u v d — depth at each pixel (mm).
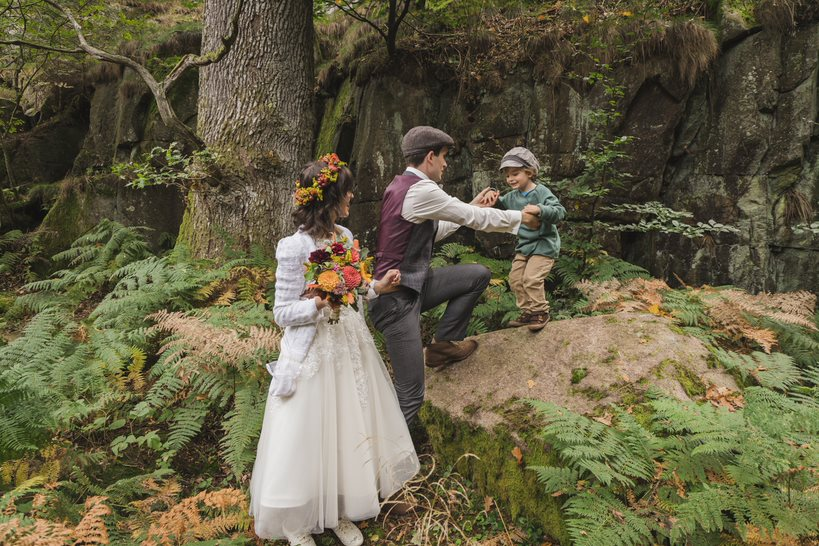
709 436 1917
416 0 5324
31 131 7805
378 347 3648
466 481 2527
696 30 3949
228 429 2621
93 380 3031
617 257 4258
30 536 1660
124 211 6602
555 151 4453
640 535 1871
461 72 4840
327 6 5828
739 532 1767
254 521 2217
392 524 2359
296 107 4578
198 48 6867
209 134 4508
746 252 3998
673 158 4227
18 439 2254
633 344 2609
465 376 2764
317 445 2078
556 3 4758
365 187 5219
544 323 2830
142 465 2770
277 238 4590
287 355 2100
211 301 4145
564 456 2160
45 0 4242
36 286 4973
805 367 3162
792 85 3863
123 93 6875
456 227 2594
